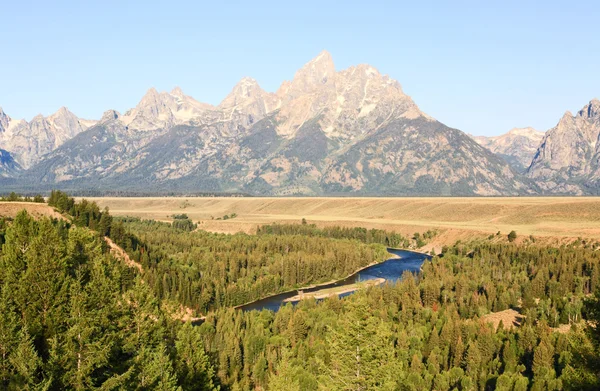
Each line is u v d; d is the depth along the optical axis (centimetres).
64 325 6328
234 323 12412
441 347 10838
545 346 9819
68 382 5500
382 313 12775
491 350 10456
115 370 6241
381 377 6188
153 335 7350
